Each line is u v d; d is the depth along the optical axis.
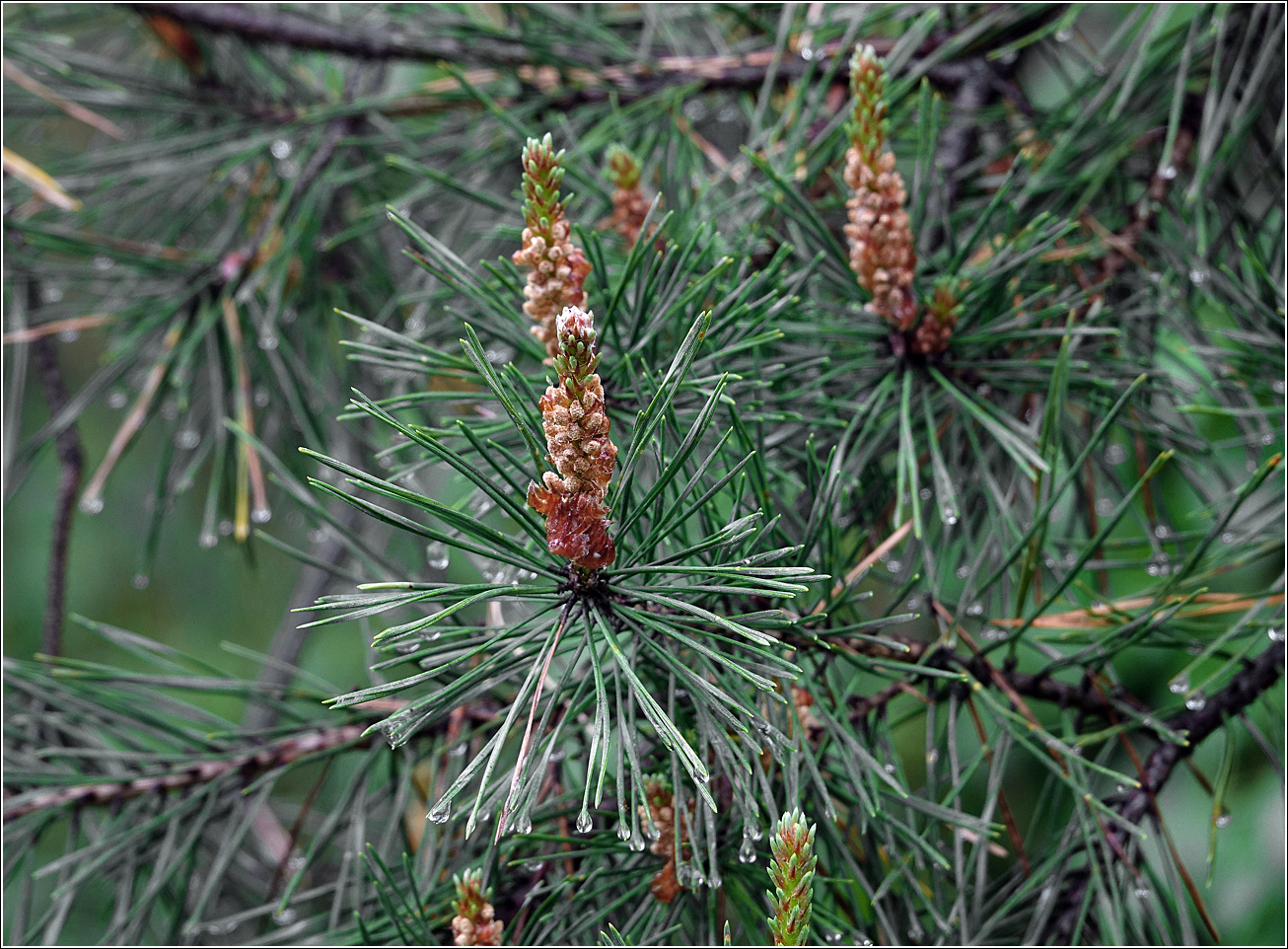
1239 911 0.86
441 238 0.84
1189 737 0.60
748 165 0.68
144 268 0.87
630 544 0.49
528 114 0.82
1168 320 0.67
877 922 0.57
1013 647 0.56
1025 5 0.71
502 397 0.42
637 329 0.51
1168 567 0.64
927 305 0.57
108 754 0.62
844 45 0.67
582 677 0.50
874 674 0.55
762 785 0.47
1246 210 0.75
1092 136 0.71
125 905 0.62
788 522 0.55
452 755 0.57
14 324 0.91
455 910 0.54
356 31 0.84
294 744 0.62
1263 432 0.64
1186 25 0.69
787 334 0.57
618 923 0.54
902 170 0.80
